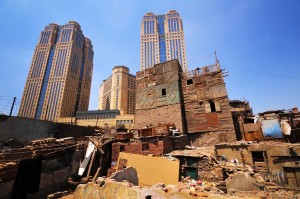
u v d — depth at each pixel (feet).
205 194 18.03
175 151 66.85
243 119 84.94
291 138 67.82
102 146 72.74
